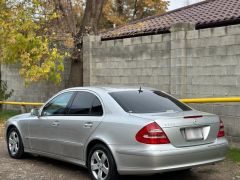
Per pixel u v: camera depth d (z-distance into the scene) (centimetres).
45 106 900
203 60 1095
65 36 1505
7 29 1370
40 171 859
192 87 1123
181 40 1137
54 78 1409
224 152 748
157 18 1659
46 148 880
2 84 1923
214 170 845
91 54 1440
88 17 1548
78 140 792
